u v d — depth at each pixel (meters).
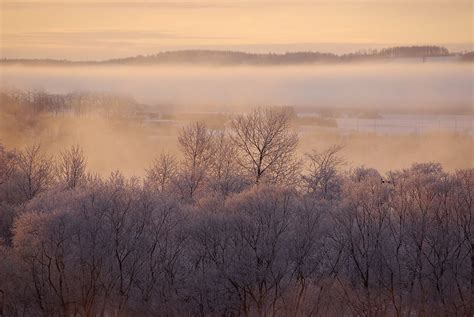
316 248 67.19
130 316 64.25
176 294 64.44
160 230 66.50
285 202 66.94
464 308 64.94
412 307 66.31
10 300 63.84
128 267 65.12
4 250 66.06
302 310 64.94
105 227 64.69
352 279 67.31
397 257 66.75
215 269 64.06
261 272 63.66
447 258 66.88
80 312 63.50
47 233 63.50
